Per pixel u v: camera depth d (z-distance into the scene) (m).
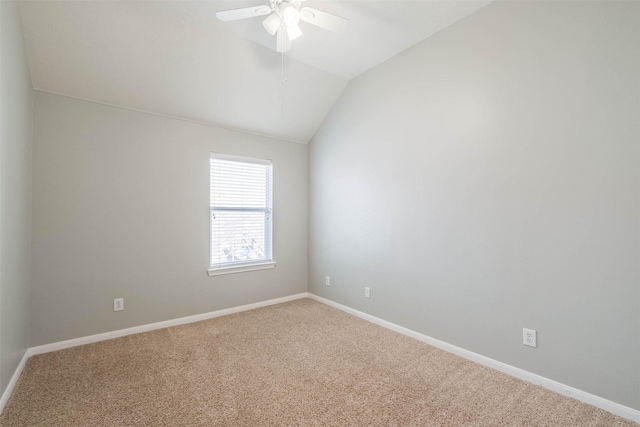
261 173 3.91
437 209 2.67
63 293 2.63
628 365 1.71
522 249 2.13
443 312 2.63
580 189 1.87
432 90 2.70
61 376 2.15
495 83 2.27
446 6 2.33
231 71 2.96
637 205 1.68
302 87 3.43
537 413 1.77
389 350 2.61
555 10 1.97
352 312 3.57
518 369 2.16
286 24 1.97
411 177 2.89
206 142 3.43
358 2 2.28
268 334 2.95
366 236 3.38
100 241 2.80
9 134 1.84
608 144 1.77
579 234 1.88
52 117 2.59
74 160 2.68
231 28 2.56
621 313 1.73
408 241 2.92
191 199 3.33
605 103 1.78
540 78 2.04
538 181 2.05
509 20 2.19
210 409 1.81
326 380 2.13
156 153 3.11
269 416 1.75
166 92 2.94
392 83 3.07
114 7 2.21
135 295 2.98
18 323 2.14
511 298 2.19
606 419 1.71
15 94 1.97
